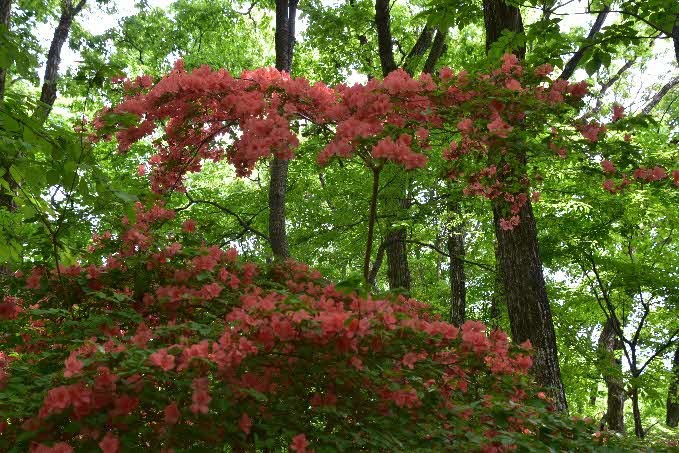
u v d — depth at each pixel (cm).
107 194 407
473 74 435
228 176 1585
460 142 561
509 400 344
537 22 564
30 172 437
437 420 339
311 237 1171
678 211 1065
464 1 646
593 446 321
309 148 482
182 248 419
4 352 430
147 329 365
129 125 428
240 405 302
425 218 1122
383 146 365
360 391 349
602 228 1065
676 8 533
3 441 271
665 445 350
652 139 1122
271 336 311
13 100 438
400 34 1483
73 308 430
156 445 285
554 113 426
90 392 267
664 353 1284
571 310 1298
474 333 344
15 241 488
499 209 710
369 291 331
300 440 287
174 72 454
